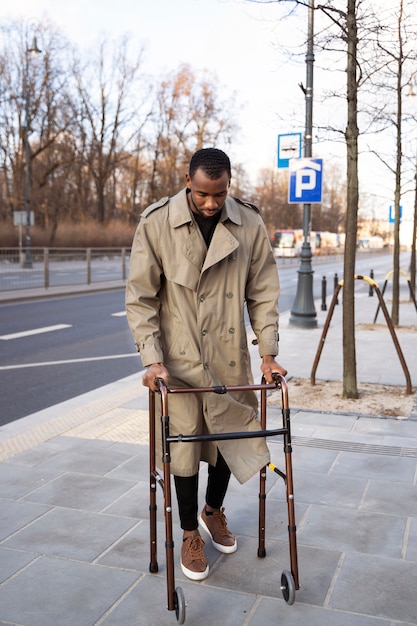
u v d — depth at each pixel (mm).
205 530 3365
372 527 3365
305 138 10984
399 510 3586
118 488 3887
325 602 2650
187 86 46812
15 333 11398
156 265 2801
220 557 3047
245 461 2797
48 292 18406
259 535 3021
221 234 2736
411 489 3902
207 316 2789
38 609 2607
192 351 2803
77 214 47625
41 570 2912
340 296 19234
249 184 57750
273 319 2912
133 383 7141
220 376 2869
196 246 2764
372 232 93812
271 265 2986
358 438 4898
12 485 3936
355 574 2875
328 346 9523
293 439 4871
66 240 38031
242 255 2830
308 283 11523
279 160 11359
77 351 9602
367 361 8266
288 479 2635
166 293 2877
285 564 2975
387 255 83250
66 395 6754
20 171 41562
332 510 3584
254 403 3031
